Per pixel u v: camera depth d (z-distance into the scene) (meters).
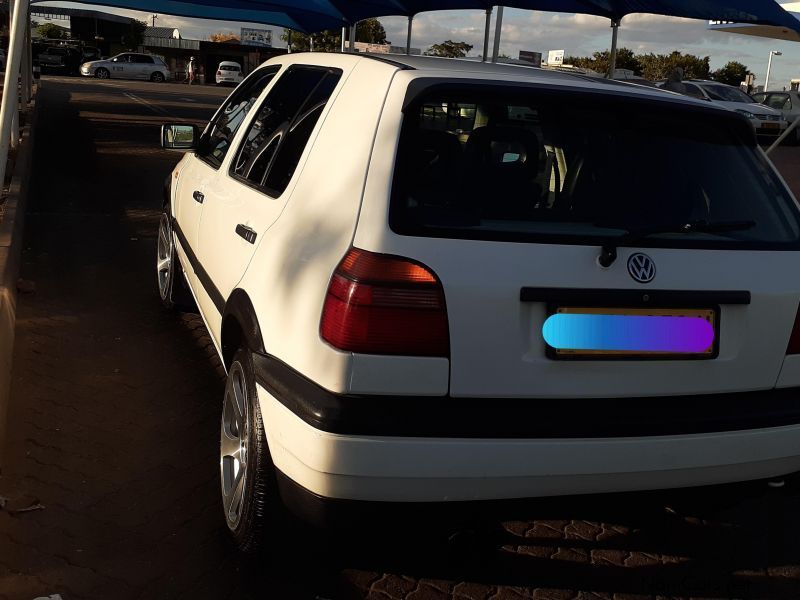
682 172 2.85
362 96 2.85
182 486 3.55
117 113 20.75
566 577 3.12
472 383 2.43
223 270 3.53
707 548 3.40
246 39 63.00
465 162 2.64
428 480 2.38
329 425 2.34
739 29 9.89
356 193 2.55
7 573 2.88
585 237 2.54
